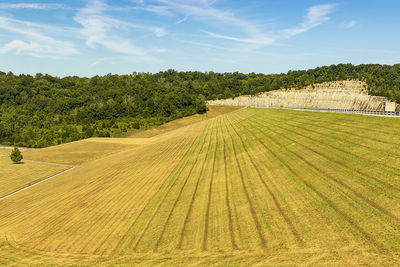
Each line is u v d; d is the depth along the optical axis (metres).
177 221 24.89
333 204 21.08
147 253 20.31
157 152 64.75
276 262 15.98
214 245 19.47
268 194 25.98
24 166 72.12
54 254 23.45
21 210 40.09
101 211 32.03
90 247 23.39
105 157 76.56
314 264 15.15
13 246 27.16
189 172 40.88
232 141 56.72
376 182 22.56
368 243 15.95
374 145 30.75
